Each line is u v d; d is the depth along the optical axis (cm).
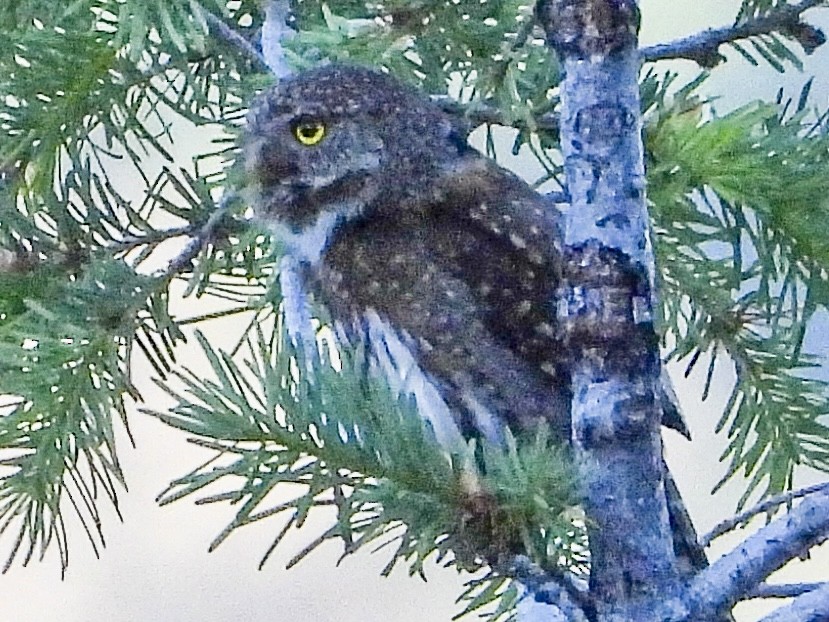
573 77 372
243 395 370
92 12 381
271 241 386
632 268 372
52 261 383
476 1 384
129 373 382
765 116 381
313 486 369
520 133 383
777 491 385
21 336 382
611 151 372
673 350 385
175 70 386
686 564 373
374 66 386
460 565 370
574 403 372
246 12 387
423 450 369
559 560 371
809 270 383
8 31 381
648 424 371
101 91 382
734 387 385
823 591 371
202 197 385
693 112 382
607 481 371
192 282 383
